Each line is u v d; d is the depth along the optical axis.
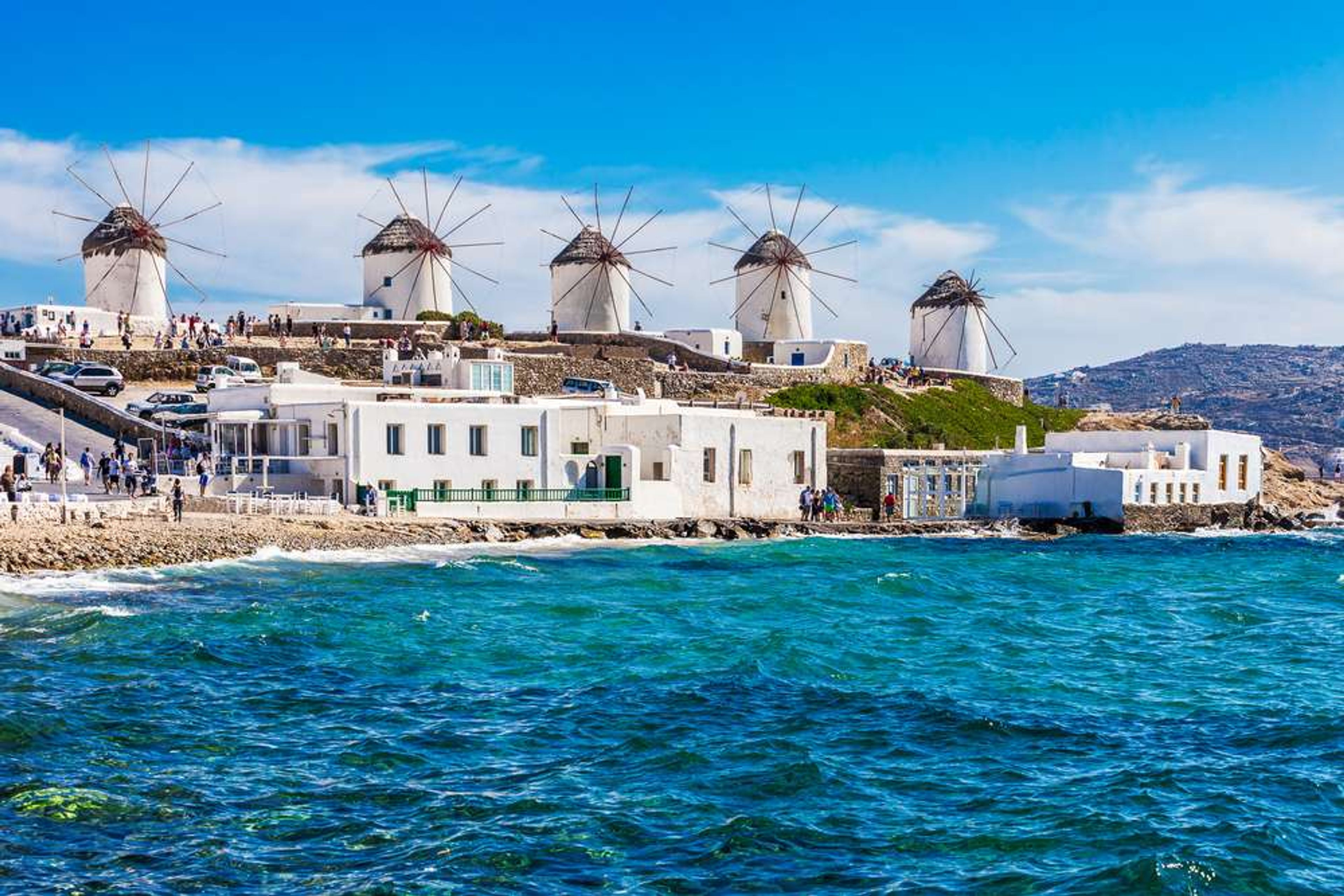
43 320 111.44
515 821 28.64
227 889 25.05
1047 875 26.48
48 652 41.72
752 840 27.84
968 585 65.75
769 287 149.75
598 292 142.12
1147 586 67.00
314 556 65.88
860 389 126.12
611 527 80.50
